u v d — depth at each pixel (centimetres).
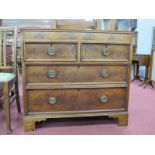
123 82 188
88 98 185
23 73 171
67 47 172
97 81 184
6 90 171
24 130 181
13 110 236
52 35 169
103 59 179
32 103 178
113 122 205
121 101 192
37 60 170
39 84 175
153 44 466
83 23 350
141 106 258
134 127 193
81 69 179
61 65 175
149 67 404
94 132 182
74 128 190
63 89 180
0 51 204
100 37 175
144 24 496
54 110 182
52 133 179
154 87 383
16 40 201
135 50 517
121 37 179
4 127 189
